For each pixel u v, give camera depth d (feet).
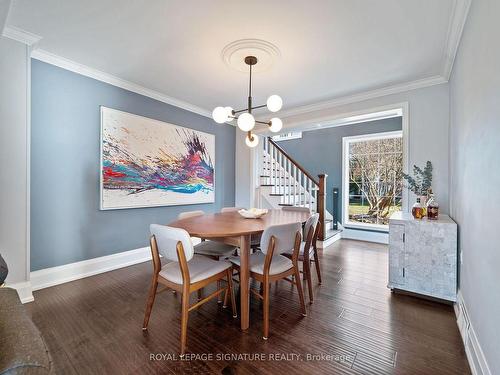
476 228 4.92
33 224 7.97
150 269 10.04
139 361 4.83
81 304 7.06
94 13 6.16
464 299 5.98
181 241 5.21
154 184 11.39
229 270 6.40
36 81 7.97
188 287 5.25
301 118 13.44
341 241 15.42
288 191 16.29
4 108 6.84
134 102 10.69
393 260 7.84
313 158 18.90
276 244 5.92
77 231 9.00
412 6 5.83
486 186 4.27
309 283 7.33
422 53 7.87
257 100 12.32
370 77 9.60
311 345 5.32
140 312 6.64
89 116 9.25
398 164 15.58
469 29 5.63
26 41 7.14
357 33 6.87
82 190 9.11
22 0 5.70
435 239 7.20
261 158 16.38
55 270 8.44
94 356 4.95
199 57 8.23
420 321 6.26
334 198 16.78
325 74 9.37
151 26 6.65
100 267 9.62
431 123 9.70
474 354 4.59
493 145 3.94
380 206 16.28
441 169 9.48
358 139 16.93
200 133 13.71
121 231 10.33
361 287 8.36
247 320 5.89
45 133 8.19
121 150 10.17
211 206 14.56
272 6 5.84
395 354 5.04
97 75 9.35
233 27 6.64
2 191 6.81
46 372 1.69
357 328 5.95
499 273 3.59
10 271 6.93
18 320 2.17
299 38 7.09
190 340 5.48
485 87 4.38
